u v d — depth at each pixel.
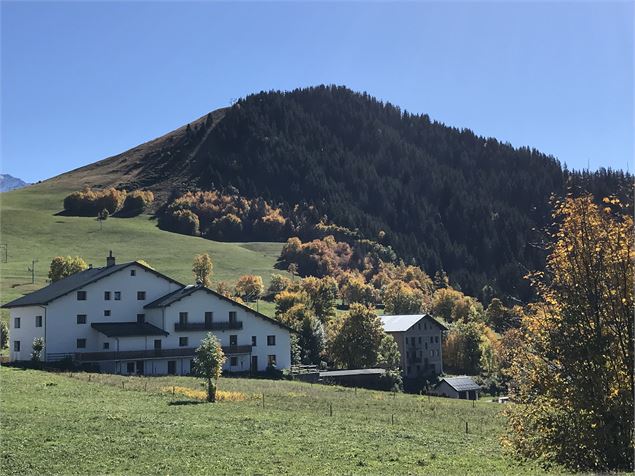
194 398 47.88
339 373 91.31
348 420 40.25
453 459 27.83
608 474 19.41
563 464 21.22
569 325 21.19
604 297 21.02
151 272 87.25
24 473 22.95
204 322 86.25
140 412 38.22
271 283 177.75
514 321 23.23
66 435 29.52
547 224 22.83
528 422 21.86
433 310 182.50
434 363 129.12
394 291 172.75
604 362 20.45
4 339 97.12
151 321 85.31
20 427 30.86
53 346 78.31
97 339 81.25
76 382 53.00
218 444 29.19
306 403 49.75
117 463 24.77
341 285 197.38
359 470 24.91
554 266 22.22
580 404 20.56
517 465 25.83
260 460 26.19
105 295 83.19
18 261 183.62
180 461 25.42
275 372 85.38
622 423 19.95
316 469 24.89
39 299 81.94
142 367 79.56
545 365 21.75
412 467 25.80
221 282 172.75
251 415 39.59
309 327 113.19
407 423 41.50
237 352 85.75
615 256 20.84
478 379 107.06
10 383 49.44
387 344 106.88
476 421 45.28
